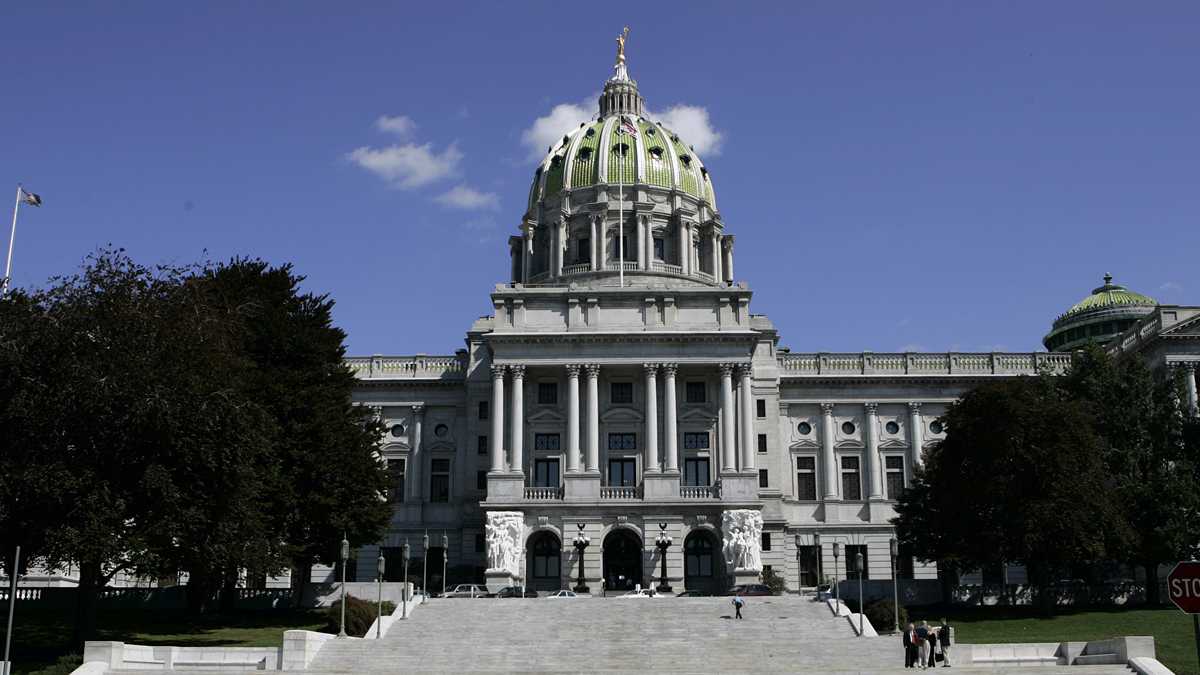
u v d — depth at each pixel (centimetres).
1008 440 7312
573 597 7562
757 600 6994
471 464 10675
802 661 5328
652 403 9931
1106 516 7175
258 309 7594
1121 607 7488
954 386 11088
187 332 5681
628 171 13575
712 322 10194
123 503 5256
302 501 7306
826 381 11088
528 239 13662
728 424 9900
